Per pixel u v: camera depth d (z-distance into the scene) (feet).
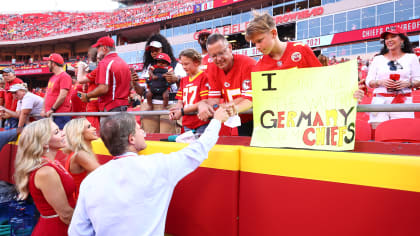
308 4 73.67
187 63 7.48
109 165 3.83
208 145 4.12
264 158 3.88
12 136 9.53
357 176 3.20
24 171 5.48
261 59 6.19
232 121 5.16
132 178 3.68
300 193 3.57
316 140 4.00
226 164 4.21
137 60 105.91
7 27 145.89
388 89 8.96
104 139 4.18
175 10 99.81
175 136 6.22
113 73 9.30
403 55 8.74
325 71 4.05
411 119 6.31
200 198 4.52
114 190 3.62
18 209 9.91
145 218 3.66
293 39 76.18
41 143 5.57
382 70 9.05
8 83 16.44
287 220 3.66
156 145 5.39
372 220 3.09
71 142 6.88
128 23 112.06
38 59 144.36
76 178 7.04
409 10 56.65
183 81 8.13
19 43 137.80
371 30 59.62
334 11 67.67
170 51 11.02
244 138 5.64
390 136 6.53
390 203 3.00
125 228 3.58
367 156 3.19
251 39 5.45
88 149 6.99
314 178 3.48
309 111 4.12
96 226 3.62
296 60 5.63
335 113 3.89
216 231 4.30
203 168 4.50
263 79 4.49
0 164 12.26
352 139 3.67
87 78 10.46
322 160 3.42
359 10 63.72
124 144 4.12
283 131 4.29
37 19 143.95
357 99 3.71
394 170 2.99
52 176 5.45
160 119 9.23
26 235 8.91
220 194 4.27
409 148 4.16
